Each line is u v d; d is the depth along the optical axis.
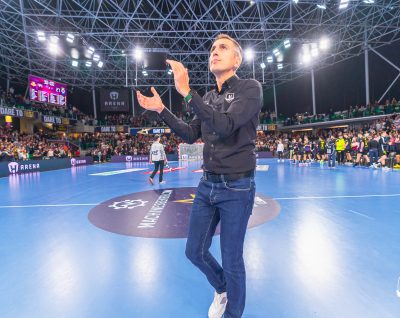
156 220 3.62
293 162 15.95
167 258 2.39
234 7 14.50
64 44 14.15
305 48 16.16
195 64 23.64
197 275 2.08
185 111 27.08
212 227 1.38
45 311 1.64
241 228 1.25
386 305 1.62
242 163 1.23
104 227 3.34
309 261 2.26
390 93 18.91
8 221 3.69
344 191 5.60
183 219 3.64
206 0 14.37
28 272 2.15
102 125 27.36
